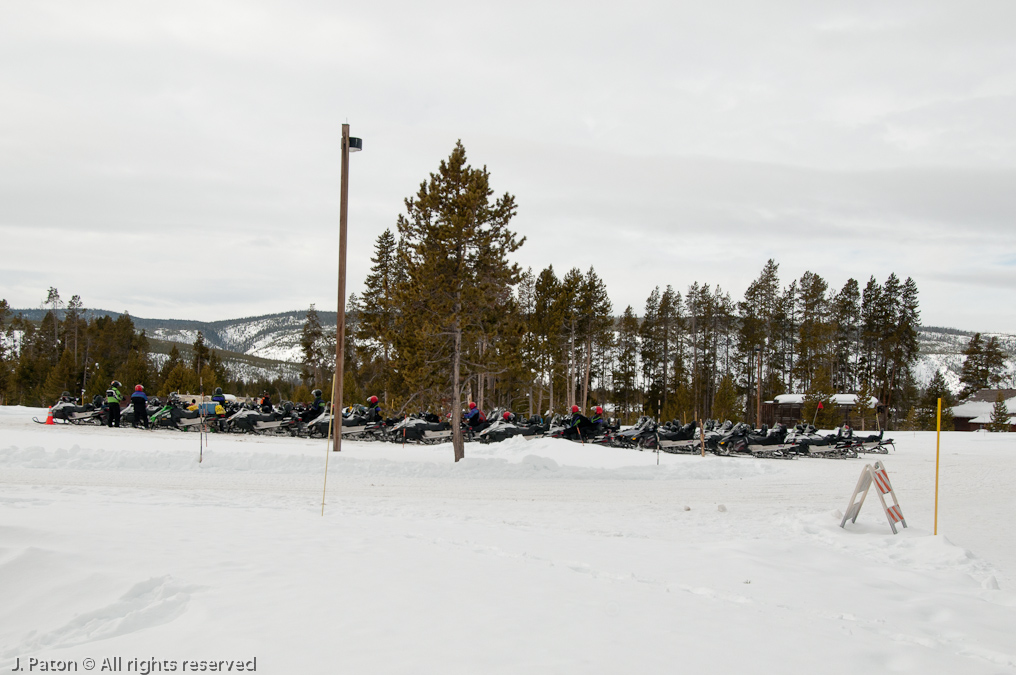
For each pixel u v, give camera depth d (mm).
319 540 7055
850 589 6379
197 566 5449
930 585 6922
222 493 11992
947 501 14719
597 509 12289
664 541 9016
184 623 4145
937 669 3963
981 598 6539
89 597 4762
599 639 4023
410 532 8219
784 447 27641
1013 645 4840
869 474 10656
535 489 14906
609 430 27031
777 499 14477
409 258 19078
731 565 7094
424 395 19922
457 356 19031
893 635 4910
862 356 79438
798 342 78688
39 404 71312
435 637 3898
